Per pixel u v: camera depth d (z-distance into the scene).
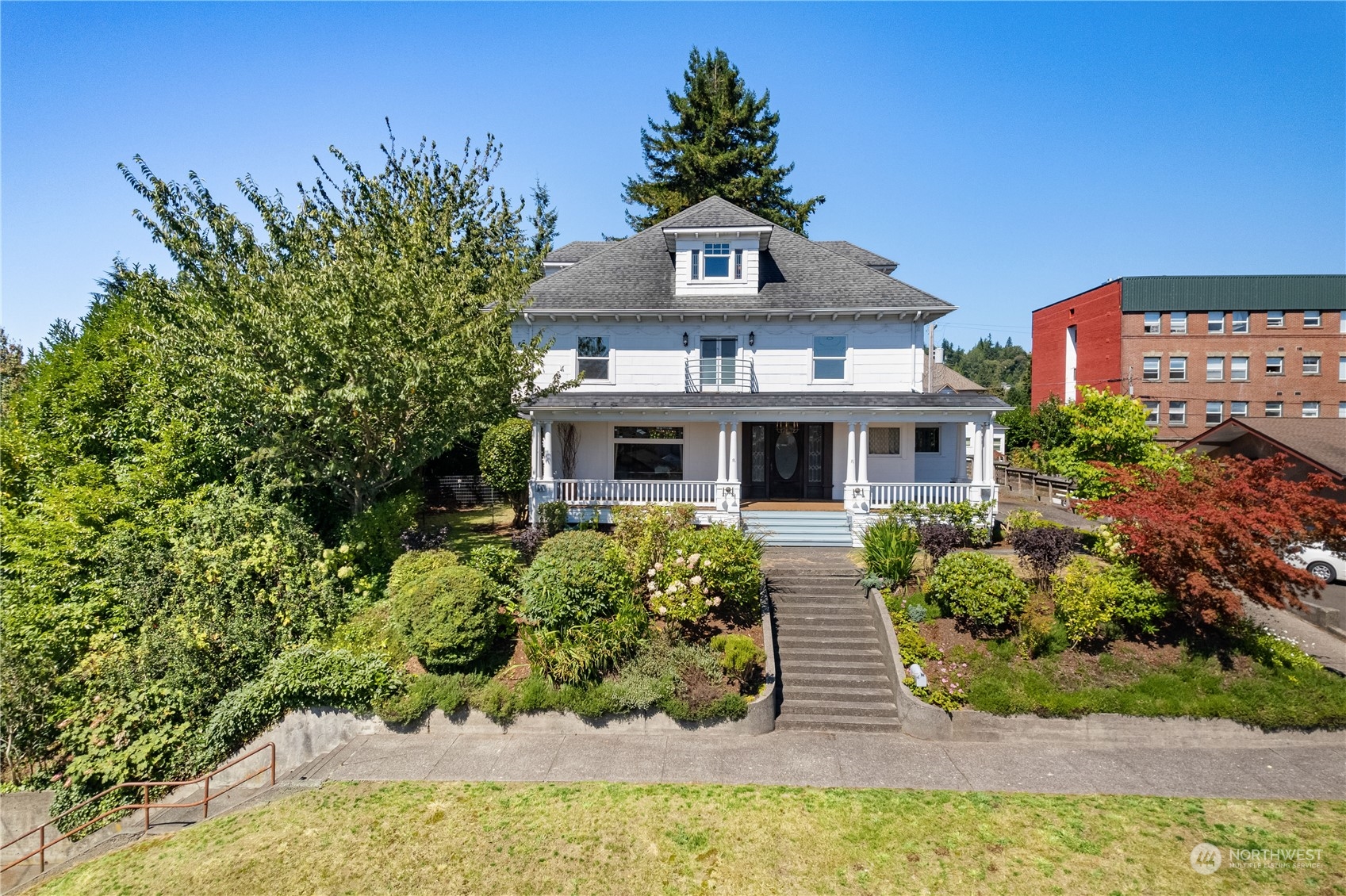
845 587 14.55
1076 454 18.27
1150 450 17.33
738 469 19.67
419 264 16.38
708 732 10.94
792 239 24.55
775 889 7.20
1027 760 9.96
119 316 20.11
